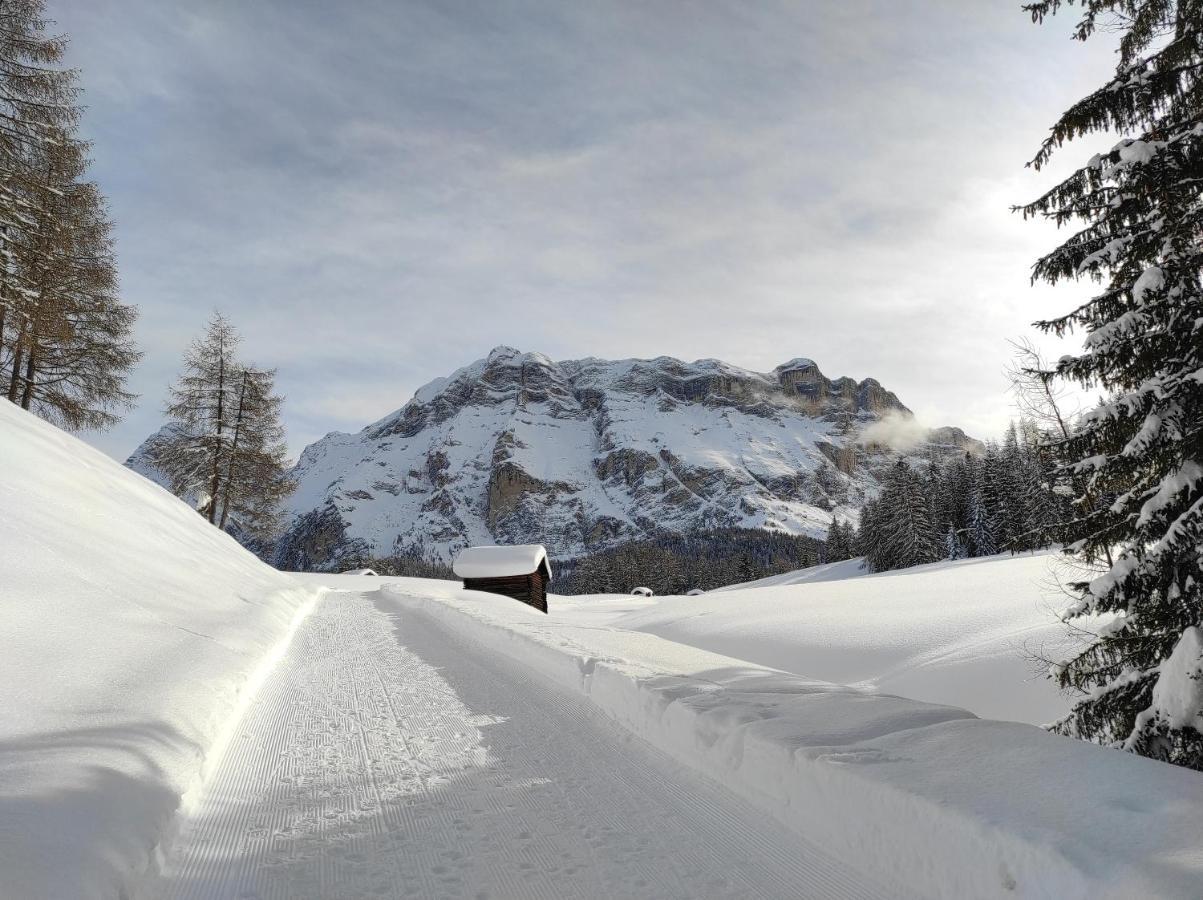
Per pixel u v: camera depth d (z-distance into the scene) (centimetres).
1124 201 590
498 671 802
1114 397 601
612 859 319
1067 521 693
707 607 2630
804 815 343
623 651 776
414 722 570
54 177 1925
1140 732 521
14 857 237
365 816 372
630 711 545
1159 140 563
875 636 1522
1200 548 536
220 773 441
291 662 884
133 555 879
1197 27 573
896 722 400
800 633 1673
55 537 714
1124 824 243
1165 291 559
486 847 332
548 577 3428
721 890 290
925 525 6450
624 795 397
